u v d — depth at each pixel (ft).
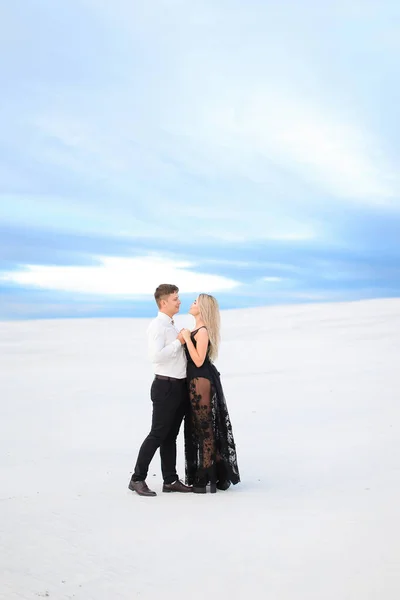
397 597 11.89
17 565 13.80
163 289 21.04
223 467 20.53
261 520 16.63
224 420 20.72
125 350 69.26
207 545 14.83
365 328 77.10
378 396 39.50
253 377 49.49
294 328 80.74
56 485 22.48
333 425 31.81
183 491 20.58
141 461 20.30
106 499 19.44
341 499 18.62
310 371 51.06
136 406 40.45
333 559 13.73
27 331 88.48
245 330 81.15
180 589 12.54
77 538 15.46
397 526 15.70
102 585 12.78
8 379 52.13
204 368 20.79
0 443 31.30
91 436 32.48
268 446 27.89
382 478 21.27
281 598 12.02
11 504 18.76
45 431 33.91
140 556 14.24
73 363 60.59
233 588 12.50
